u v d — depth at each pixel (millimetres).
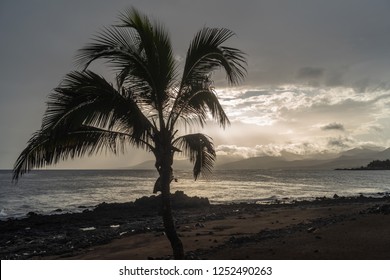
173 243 7805
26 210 33688
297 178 118812
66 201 42594
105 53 7203
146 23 7699
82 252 13758
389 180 98438
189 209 30828
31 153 6887
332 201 34094
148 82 7812
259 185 75688
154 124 8109
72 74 6992
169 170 7879
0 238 18922
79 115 6566
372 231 11711
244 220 20219
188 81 8281
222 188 65688
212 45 8039
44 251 15070
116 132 7715
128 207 31094
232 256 9578
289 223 17859
